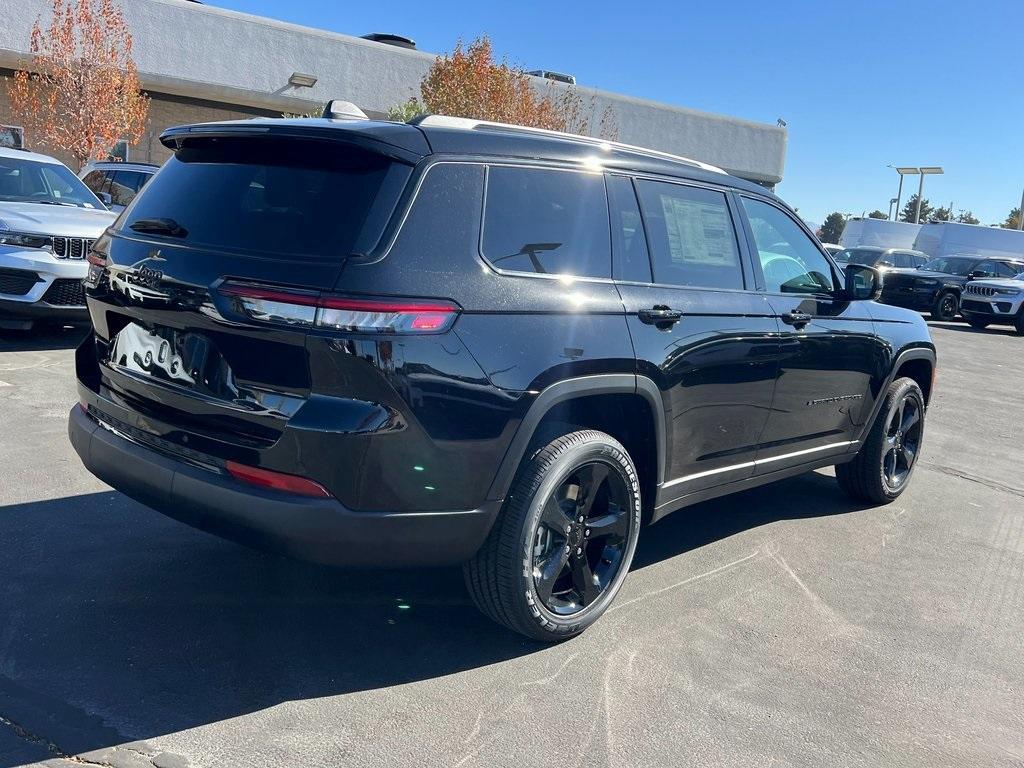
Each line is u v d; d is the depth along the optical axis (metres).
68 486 4.59
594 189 3.47
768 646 3.51
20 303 7.40
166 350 3.04
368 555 2.82
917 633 3.74
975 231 28.47
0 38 18.77
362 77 23.22
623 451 3.46
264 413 2.76
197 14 20.89
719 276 3.99
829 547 4.74
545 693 3.02
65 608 3.33
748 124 30.28
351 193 2.86
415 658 3.19
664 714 2.95
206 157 3.29
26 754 2.47
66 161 19.94
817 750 2.83
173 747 2.56
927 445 7.55
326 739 2.66
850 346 4.75
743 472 4.24
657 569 4.24
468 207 2.99
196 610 3.40
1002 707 3.19
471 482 2.92
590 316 3.25
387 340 2.68
